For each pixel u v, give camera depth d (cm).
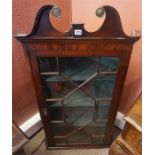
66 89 98
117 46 79
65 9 114
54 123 116
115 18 72
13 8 94
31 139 137
